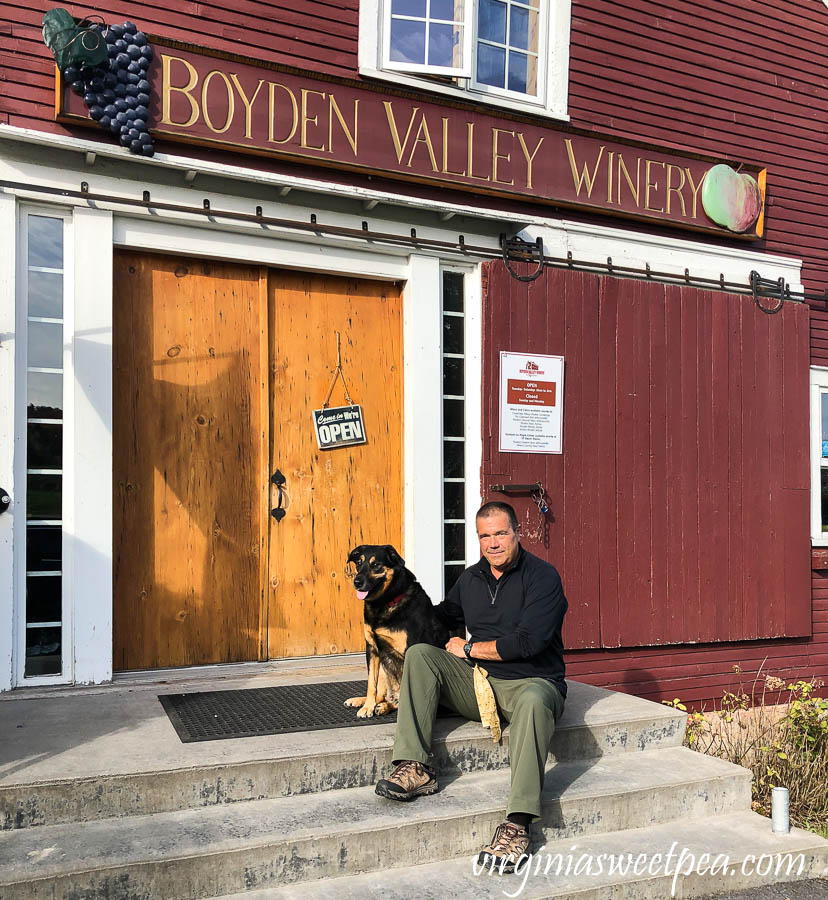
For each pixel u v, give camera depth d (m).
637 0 6.69
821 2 7.52
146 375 5.17
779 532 6.91
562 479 6.08
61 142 4.61
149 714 4.26
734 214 6.88
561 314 6.14
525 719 3.65
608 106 6.54
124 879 3.05
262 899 3.20
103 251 4.86
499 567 4.11
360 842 3.42
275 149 5.21
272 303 5.54
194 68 4.98
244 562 5.38
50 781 3.34
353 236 5.50
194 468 5.27
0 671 4.58
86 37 4.52
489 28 6.20
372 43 5.64
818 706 5.79
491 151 5.94
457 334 6.00
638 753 4.51
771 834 4.05
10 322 4.64
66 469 4.79
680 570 6.47
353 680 5.01
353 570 5.68
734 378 6.79
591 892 3.43
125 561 5.08
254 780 3.65
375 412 5.80
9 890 2.91
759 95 7.24
